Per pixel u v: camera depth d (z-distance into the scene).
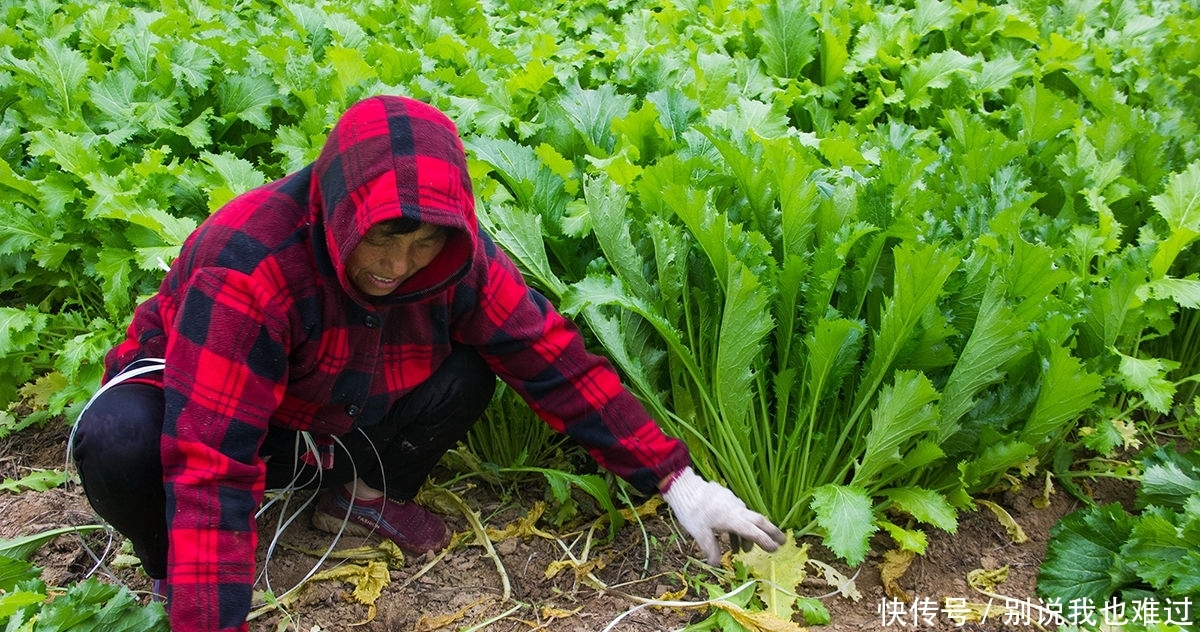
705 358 2.41
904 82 3.77
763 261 2.24
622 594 2.23
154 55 3.47
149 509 1.82
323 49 3.89
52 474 2.54
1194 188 2.71
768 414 2.38
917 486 2.29
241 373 1.61
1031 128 3.15
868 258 2.25
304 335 1.69
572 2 5.13
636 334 2.37
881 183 2.31
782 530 2.36
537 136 3.18
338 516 2.32
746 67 3.70
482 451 2.62
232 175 2.81
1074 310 2.35
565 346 1.97
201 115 3.17
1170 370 2.62
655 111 2.85
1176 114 3.53
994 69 3.83
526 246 2.37
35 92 3.34
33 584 1.89
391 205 1.44
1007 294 2.28
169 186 2.80
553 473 2.36
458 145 1.57
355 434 2.05
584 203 2.54
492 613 2.19
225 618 1.61
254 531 1.67
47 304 2.93
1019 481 2.50
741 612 2.04
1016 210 2.40
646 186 2.44
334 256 1.55
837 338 2.08
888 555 2.26
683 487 2.00
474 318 1.92
